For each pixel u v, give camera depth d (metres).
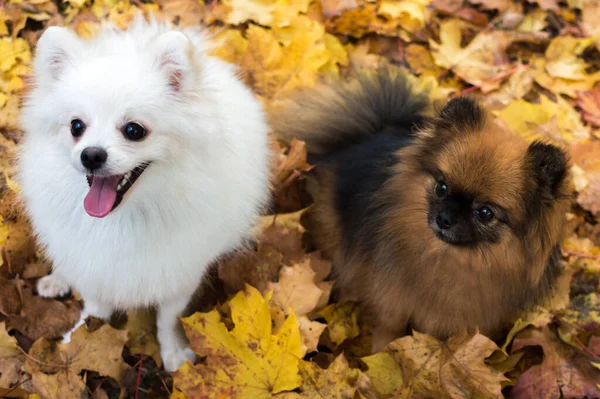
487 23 1.32
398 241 0.90
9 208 0.93
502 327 0.98
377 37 1.27
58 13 1.15
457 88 1.25
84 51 0.77
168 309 0.90
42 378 0.86
